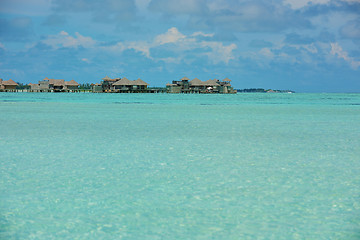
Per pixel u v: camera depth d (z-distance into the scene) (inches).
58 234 305.3
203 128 1037.8
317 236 303.0
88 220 333.7
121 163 558.9
